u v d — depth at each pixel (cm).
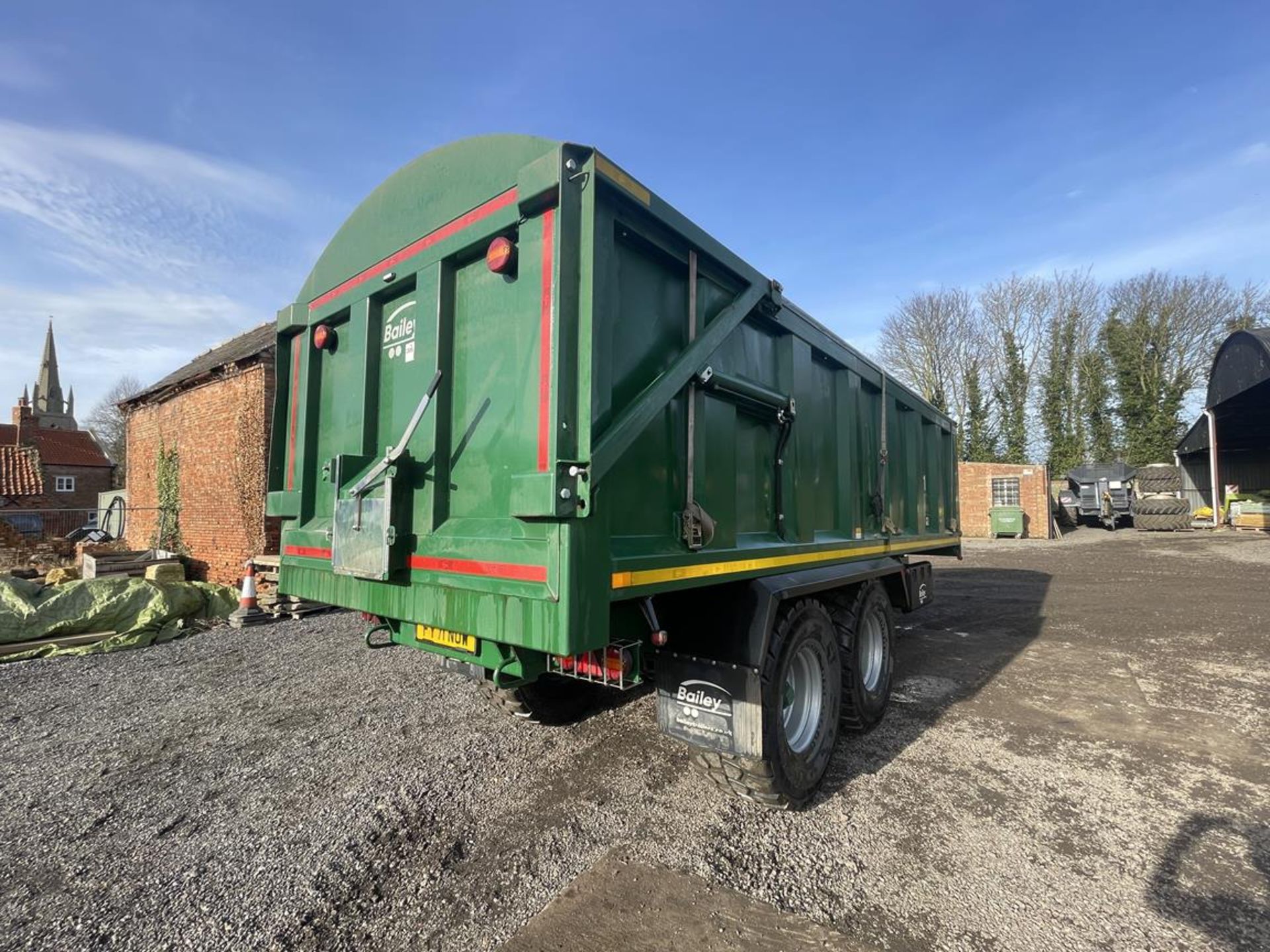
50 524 1973
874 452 497
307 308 359
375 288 309
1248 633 727
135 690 507
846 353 445
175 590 748
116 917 232
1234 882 255
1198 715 456
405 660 591
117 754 382
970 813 311
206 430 1052
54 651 614
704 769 303
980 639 711
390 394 301
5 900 243
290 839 285
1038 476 2267
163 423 1188
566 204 214
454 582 243
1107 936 223
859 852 275
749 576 309
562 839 284
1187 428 3128
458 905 238
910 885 252
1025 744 403
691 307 279
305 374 359
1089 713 462
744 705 281
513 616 219
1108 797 329
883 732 425
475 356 254
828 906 238
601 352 222
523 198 225
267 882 253
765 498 344
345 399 329
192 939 220
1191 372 3112
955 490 733
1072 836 290
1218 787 341
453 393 264
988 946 217
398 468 267
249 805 316
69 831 293
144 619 678
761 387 329
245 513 944
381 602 283
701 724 290
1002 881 255
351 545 279
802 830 294
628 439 226
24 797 327
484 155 253
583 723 424
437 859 269
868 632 455
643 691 487
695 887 249
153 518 1207
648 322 257
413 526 268
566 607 201
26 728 427
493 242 236
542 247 225
